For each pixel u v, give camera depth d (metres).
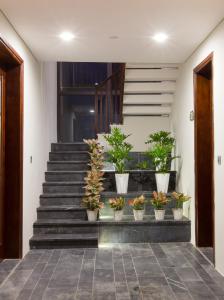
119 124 6.66
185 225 4.69
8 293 2.99
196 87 4.38
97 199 4.77
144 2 3.02
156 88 5.84
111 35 3.82
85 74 8.79
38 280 3.29
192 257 3.99
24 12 3.20
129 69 5.64
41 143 5.35
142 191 5.59
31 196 4.55
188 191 4.82
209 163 4.36
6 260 3.90
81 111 9.67
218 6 3.11
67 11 3.20
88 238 4.43
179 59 4.82
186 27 3.60
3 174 3.89
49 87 6.28
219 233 3.48
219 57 3.50
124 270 3.56
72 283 3.21
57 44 4.13
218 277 3.35
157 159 5.43
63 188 5.45
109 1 3.00
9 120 3.94
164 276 3.38
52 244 4.39
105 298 2.88
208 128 4.36
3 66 3.87
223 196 3.36
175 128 5.79
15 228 3.93
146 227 4.68
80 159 6.29
